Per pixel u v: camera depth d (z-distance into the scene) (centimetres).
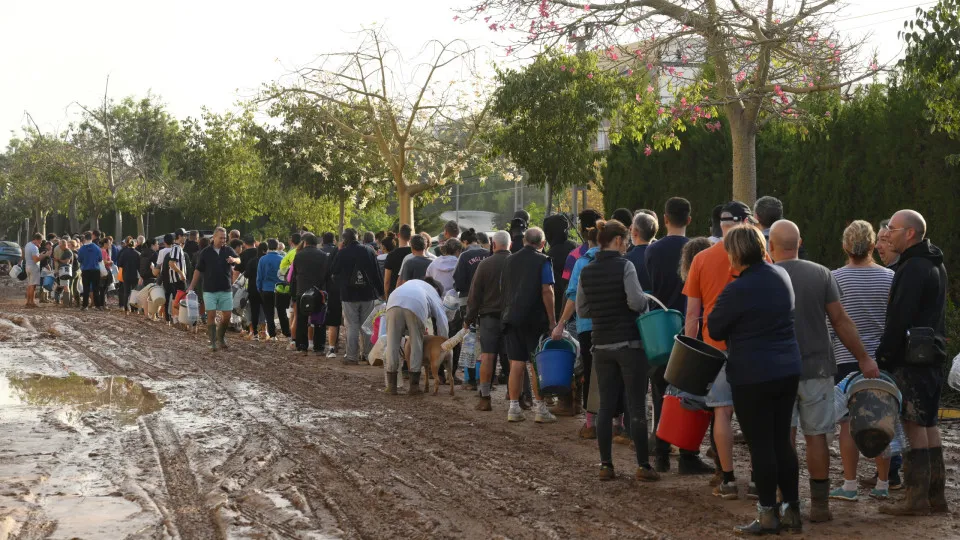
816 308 605
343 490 710
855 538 571
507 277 983
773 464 573
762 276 565
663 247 785
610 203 2103
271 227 5031
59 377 1338
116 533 603
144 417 1023
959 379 831
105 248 2717
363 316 1491
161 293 2164
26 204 6600
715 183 1912
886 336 621
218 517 637
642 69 1894
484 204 6669
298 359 1554
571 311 887
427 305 1180
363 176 3262
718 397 665
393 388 1182
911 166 1459
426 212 4725
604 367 733
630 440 866
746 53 1744
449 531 602
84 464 801
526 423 980
